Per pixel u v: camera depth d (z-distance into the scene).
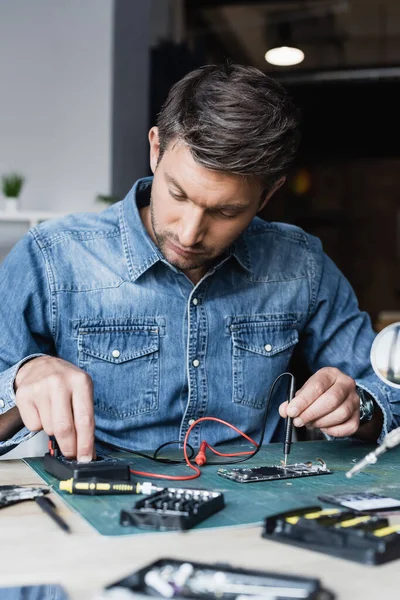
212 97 1.07
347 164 9.86
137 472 0.99
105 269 1.37
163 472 1.03
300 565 0.65
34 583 0.61
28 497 0.85
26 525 0.76
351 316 1.58
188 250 1.17
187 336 1.38
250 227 1.51
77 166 3.86
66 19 3.82
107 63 3.83
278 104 1.12
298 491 0.92
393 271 9.98
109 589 0.56
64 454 0.98
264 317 1.46
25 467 1.04
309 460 1.14
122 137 4.01
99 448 1.32
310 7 5.21
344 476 1.01
